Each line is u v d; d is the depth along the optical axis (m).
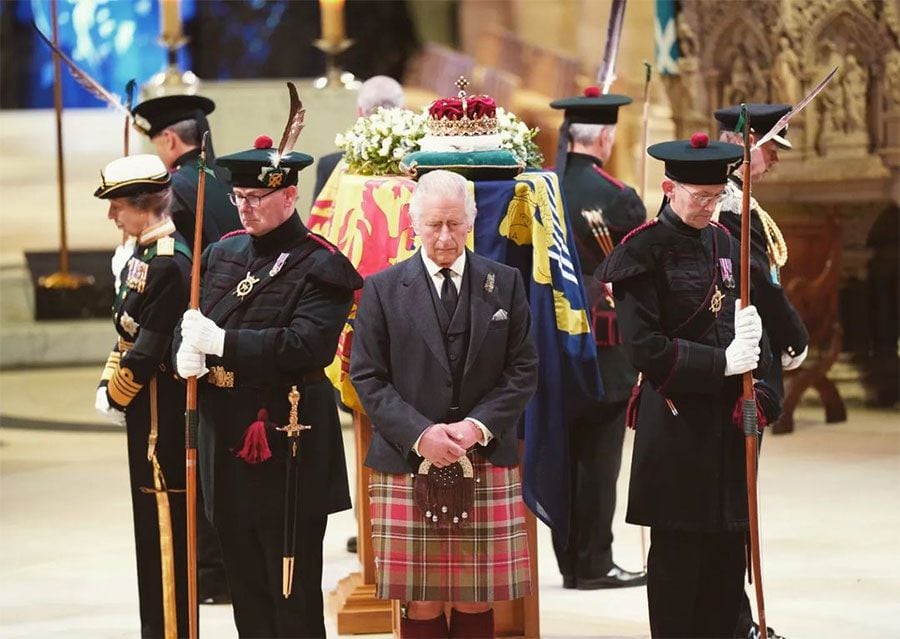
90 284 47.69
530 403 21.45
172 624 20.89
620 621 24.31
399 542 18.97
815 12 35.91
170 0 42.25
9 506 32.16
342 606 23.75
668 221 19.84
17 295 47.84
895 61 35.66
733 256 20.09
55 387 43.81
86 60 72.94
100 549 28.89
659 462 19.88
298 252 19.41
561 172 26.69
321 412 19.66
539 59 57.88
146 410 20.95
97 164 68.62
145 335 20.38
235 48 71.00
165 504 21.05
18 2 72.81
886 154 35.91
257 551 19.81
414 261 19.38
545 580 26.95
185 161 24.67
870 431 36.56
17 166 67.94
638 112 47.00
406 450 18.80
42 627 24.30
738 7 37.09
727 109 22.14
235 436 19.36
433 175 18.97
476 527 19.03
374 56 69.12
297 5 71.12
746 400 19.36
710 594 20.67
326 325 19.11
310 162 19.53
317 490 19.52
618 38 26.84
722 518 19.81
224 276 19.62
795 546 27.70
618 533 29.70
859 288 39.31
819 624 23.64
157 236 20.66
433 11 68.25
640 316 19.61
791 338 21.08
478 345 18.95
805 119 36.22
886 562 26.69
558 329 21.55
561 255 21.67
